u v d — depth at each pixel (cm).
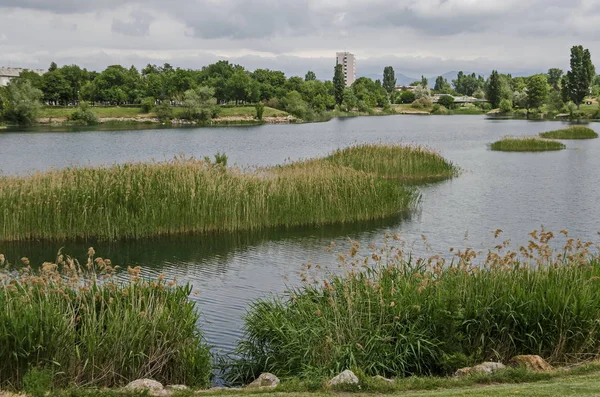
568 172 4438
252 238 2402
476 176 4266
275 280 1812
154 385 920
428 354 1061
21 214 2298
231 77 17438
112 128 11388
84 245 2273
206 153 6519
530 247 1249
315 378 979
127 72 17400
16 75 18662
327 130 10850
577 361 1048
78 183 2448
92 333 1000
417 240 2375
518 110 17888
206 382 1054
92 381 973
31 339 962
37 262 2028
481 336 1072
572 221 2702
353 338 1065
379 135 9269
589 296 1090
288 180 2756
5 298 1027
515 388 839
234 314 1496
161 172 2558
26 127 11331
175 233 2431
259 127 12056
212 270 1941
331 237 2434
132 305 1061
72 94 15750
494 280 1153
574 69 15612
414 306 1074
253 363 1138
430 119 15475
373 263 1942
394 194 2934
